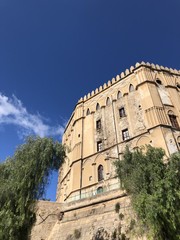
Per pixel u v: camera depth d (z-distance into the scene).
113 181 27.17
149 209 11.02
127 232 16.72
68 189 33.97
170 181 11.84
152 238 11.53
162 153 14.45
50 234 21.80
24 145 16.64
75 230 20.00
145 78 33.66
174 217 10.87
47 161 15.62
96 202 21.06
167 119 28.75
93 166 31.36
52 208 23.80
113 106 36.12
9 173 15.84
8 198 13.87
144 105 31.06
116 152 30.05
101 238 17.88
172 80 36.16
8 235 12.14
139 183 12.81
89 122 38.16
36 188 14.57
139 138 28.80
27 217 13.50
